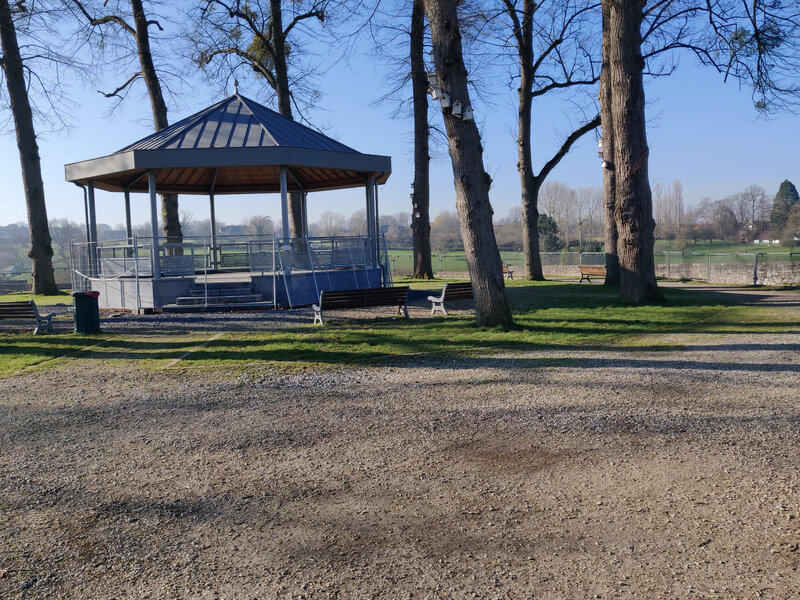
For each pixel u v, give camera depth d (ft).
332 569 11.65
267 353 34.24
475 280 41.63
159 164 54.34
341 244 62.90
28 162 81.20
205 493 15.40
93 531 13.48
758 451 16.67
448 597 10.62
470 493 14.89
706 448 17.13
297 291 56.80
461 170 40.34
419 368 29.99
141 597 10.91
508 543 12.39
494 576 11.23
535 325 42.32
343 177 76.48
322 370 30.01
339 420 21.44
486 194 40.86
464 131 39.73
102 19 84.33
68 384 28.53
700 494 14.20
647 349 33.32
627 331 39.73
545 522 13.23
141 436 20.30
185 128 61.46
